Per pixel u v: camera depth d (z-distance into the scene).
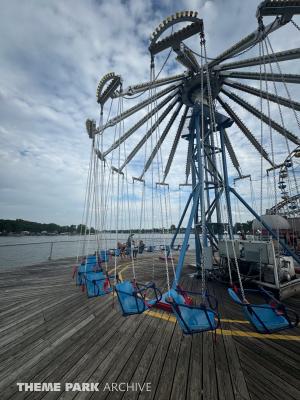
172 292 4.14
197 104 8.19
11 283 7.50
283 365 3.05
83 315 4.80
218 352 3.37
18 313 4.91
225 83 8.67
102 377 2.80
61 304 5.48
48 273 9.12
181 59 7.43
